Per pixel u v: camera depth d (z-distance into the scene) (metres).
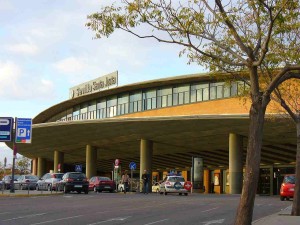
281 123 41.91
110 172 104.06
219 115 44.94
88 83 67.00
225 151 62.25
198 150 63.25
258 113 11.05
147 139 57.59
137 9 11.41
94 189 46.38
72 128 59.00
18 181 49.25
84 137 62.97
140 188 47.22
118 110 61.38
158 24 11.77
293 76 11.77
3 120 41.94
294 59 13.84
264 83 17.73
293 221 15.59
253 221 15.90
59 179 43.19
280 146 54.16
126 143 62.94
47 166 94.31
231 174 49.09
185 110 52.38
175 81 53.44
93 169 67.00
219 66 13.98
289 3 11.09
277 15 10.96
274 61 14.61
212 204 25.34
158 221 16.39
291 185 29.97
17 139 41.31
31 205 24.05
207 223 15.77
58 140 68.56
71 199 29.75
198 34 11.90
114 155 75.38
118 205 24.22
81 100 67.69
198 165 50.38
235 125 46.88
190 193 45.59
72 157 84.38
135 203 25.81
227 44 14.00
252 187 10.70
